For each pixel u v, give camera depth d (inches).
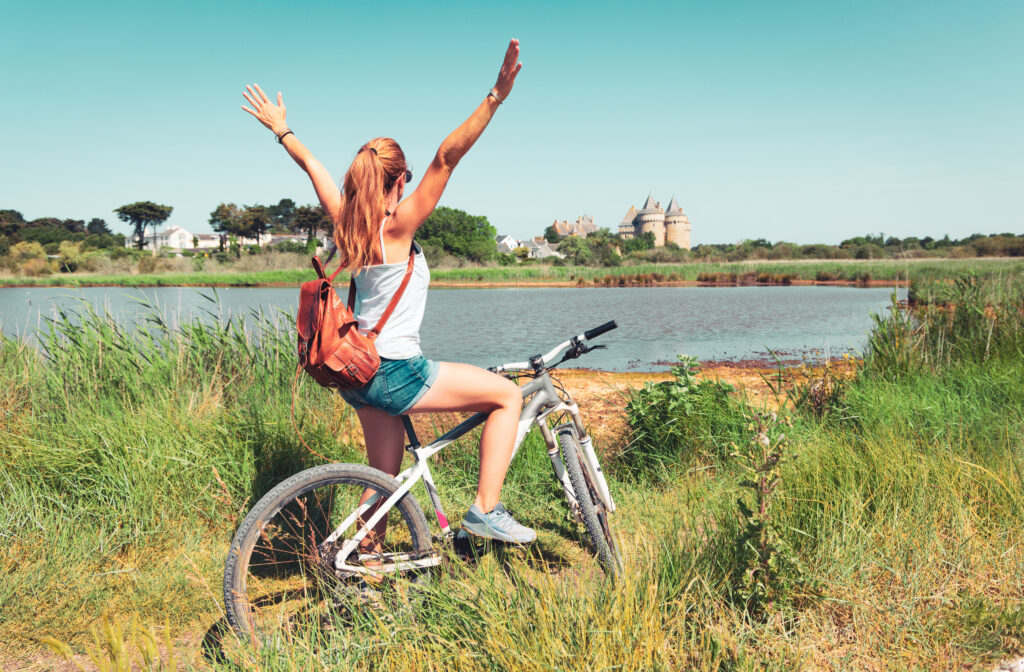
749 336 517.0
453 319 692.1
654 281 1672.0
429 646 79.0
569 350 103.5
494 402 93.7
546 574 91.8
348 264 83.8
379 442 97.9
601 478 110.3
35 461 127.5
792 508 108.4
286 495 84.8
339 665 76.5
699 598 89.8
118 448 132.5
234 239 4675.2
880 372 204.5
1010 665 79.1
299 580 106.7
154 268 2406.5
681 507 123.7
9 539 109.7
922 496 113.7
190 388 178.4
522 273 1884.8
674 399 164.7
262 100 111.4
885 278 1498.5
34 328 206.2
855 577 95.7
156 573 105.5
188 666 80.9
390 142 88.0
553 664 72.6
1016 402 166.1
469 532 96.5
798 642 83.0
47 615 93.4
